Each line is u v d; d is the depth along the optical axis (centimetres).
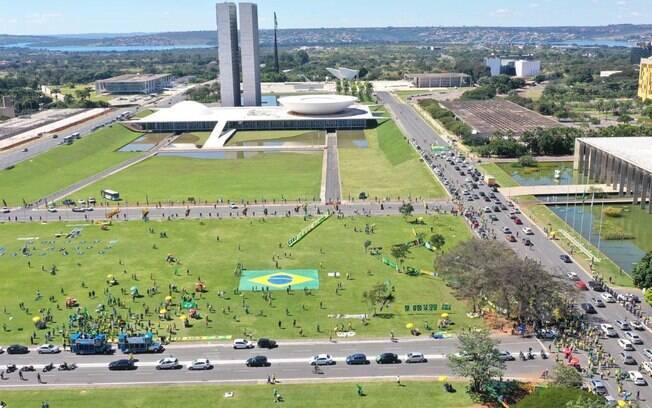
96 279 19988
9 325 17012
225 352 15500
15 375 14575
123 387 14012
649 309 17212
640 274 18425
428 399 13250
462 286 17775
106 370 14775
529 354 14888
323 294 18762
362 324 16862
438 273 19412
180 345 15875
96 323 16912
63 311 17788
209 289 19150
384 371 14512
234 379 14288
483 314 17275
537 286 16500
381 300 18038
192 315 17338
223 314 17525
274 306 18012
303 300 18375
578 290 17525
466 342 13688
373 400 13262
